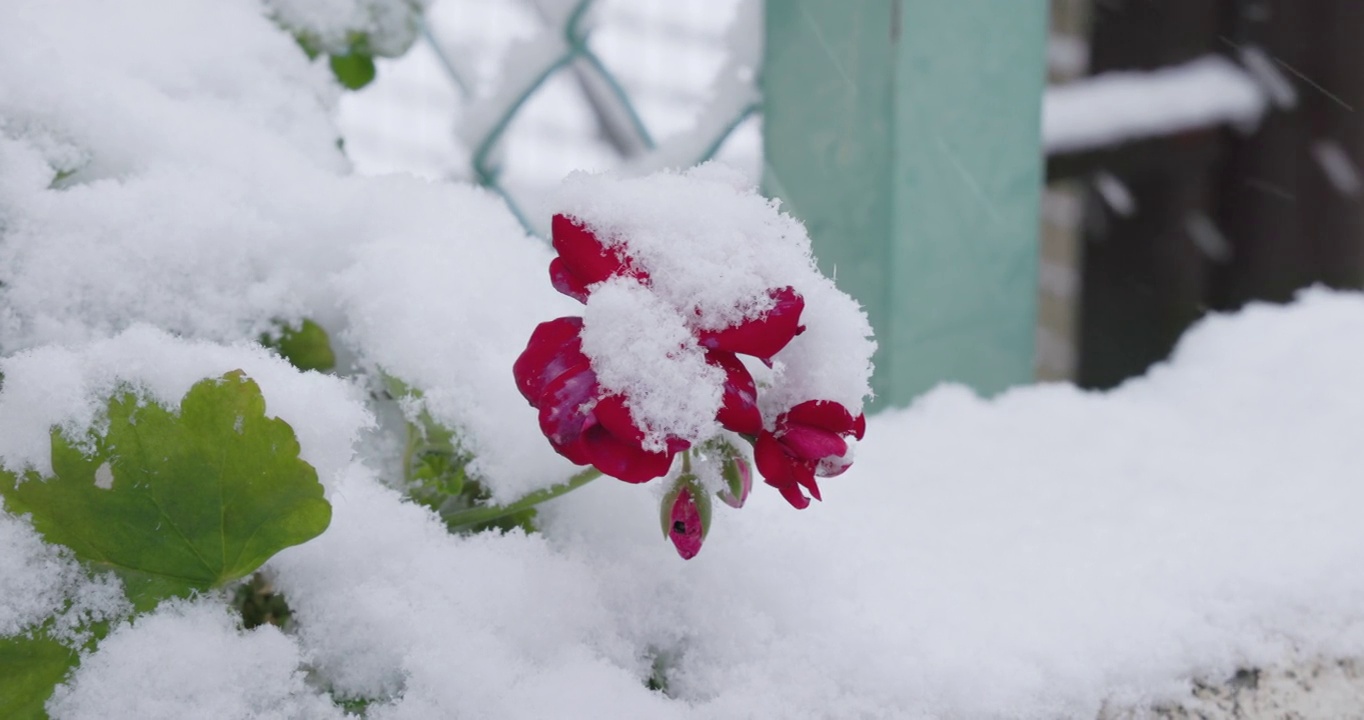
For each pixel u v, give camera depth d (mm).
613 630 845
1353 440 985
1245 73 1555
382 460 886
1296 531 918
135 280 863
